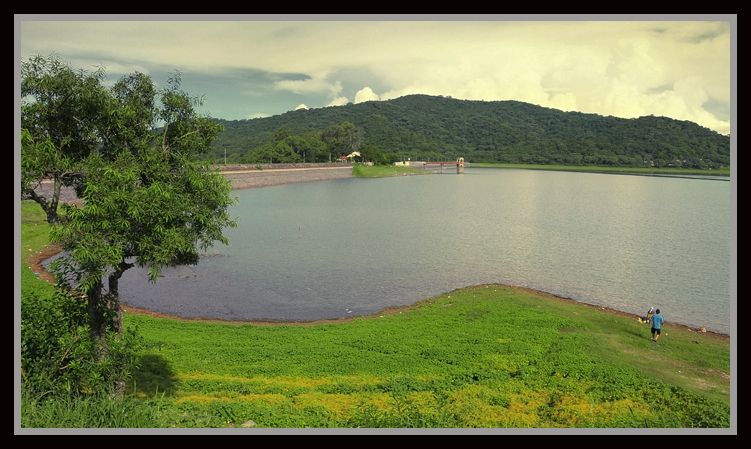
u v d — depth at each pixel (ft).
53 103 50.42
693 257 176.76
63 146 52.54
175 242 50.75
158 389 60.95
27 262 130.62
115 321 55.77
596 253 182.91
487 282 141.49
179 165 57.00
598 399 61.11
